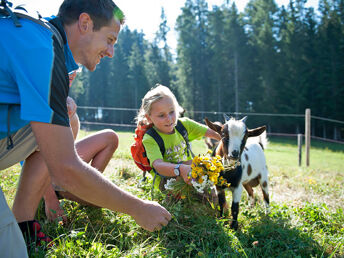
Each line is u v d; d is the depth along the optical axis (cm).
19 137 196
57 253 223
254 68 5622
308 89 5153
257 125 5281
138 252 241
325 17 5903
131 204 188
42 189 251
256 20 6056
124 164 605
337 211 418
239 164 402
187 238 286
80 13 190
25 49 161
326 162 1773
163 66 7362
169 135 365
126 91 7338
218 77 5809
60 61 170
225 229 304
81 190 171
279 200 535
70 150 167
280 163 1382
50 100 161
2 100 165
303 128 5188
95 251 230
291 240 309
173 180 333
